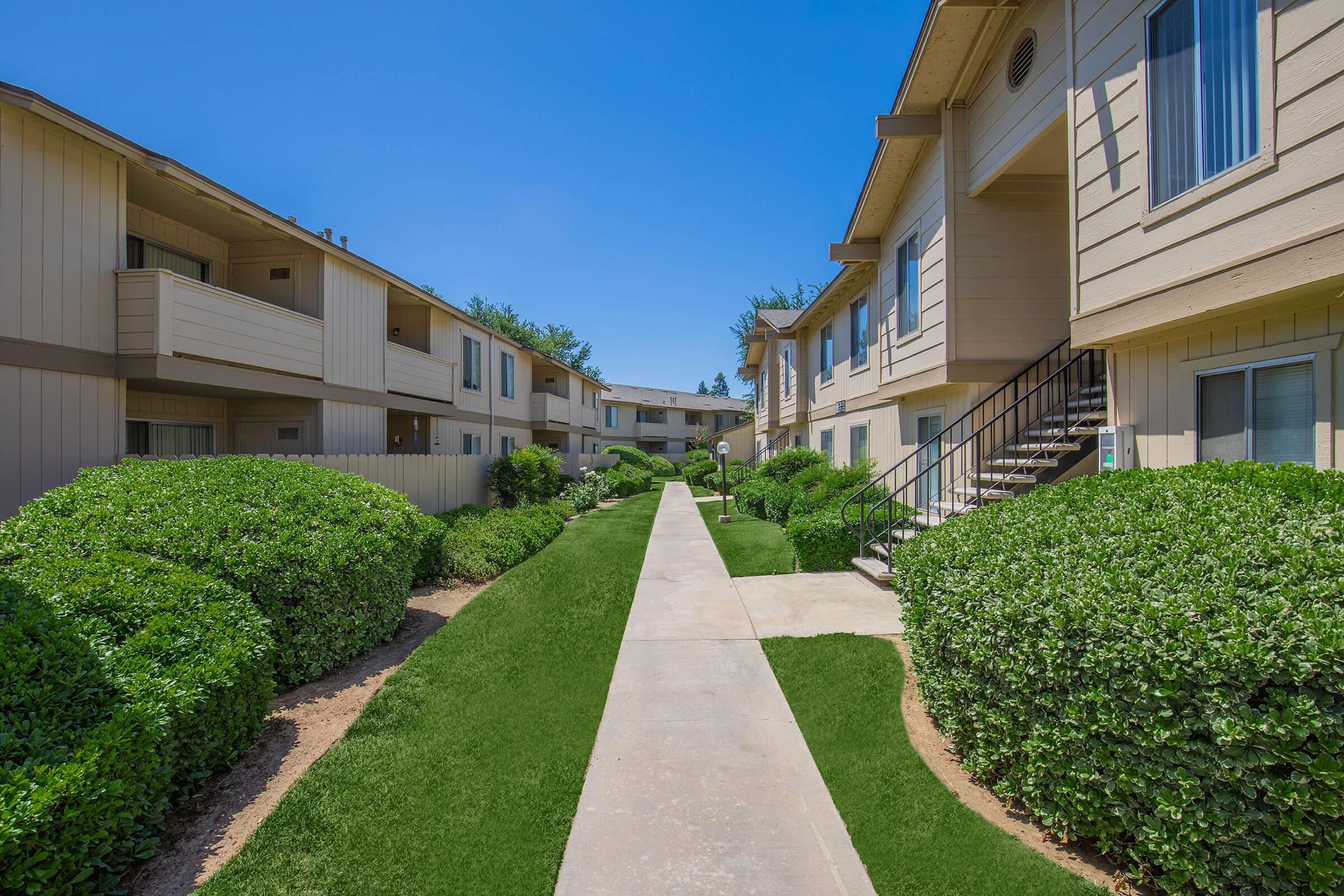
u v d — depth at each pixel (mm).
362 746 3605
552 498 15992
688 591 7062
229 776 3311
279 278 10477
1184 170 3994
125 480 5117
